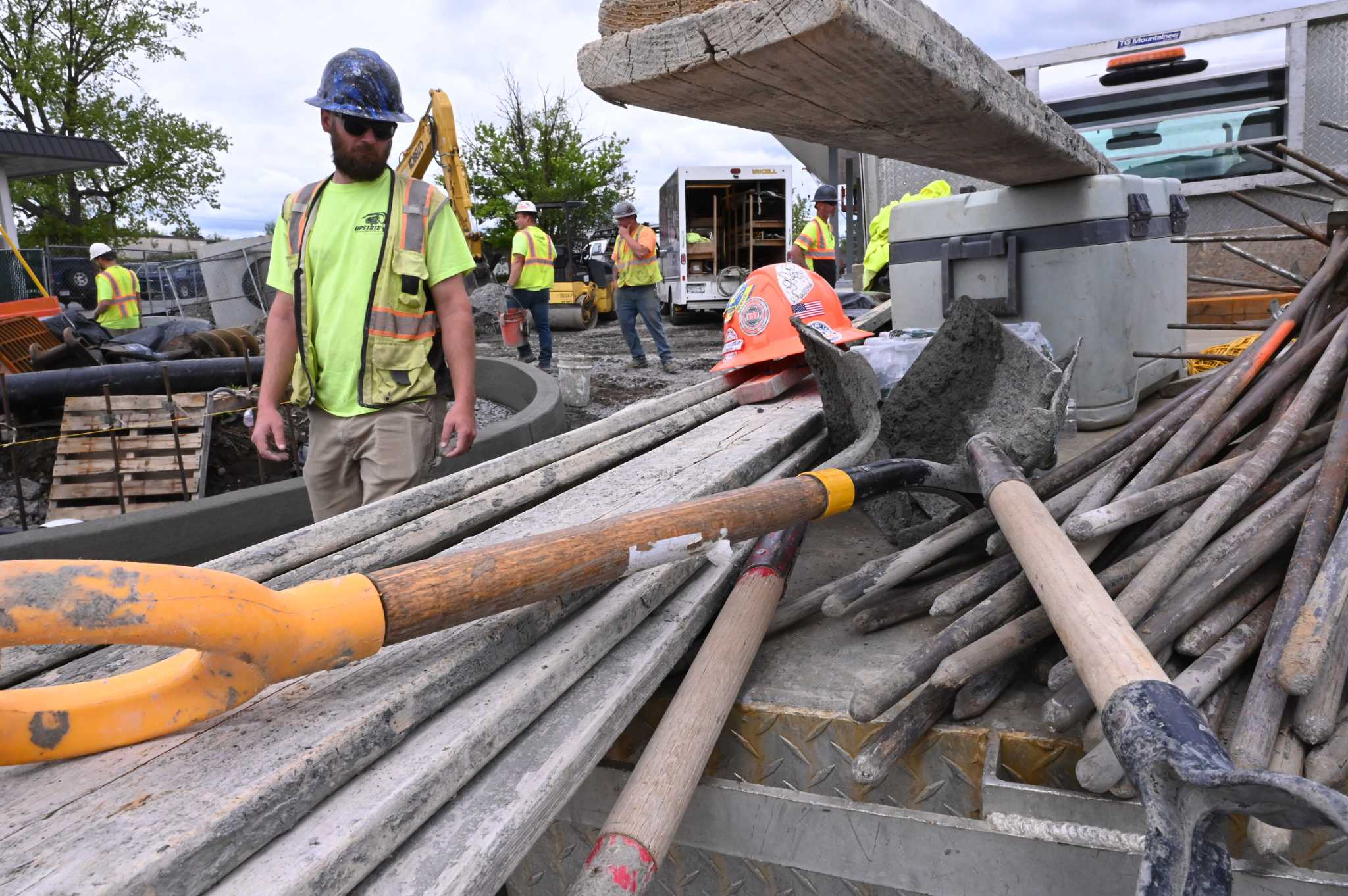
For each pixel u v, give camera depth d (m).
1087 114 7.49
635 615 1.68
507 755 1.31
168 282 20.02
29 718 1.07
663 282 18.59
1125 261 3.57
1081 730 1.54
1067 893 1.42
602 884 1.20
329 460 2.93
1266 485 1.99
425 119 11.71
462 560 1.28
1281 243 6.82
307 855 0.97
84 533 4.12
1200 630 1.56
